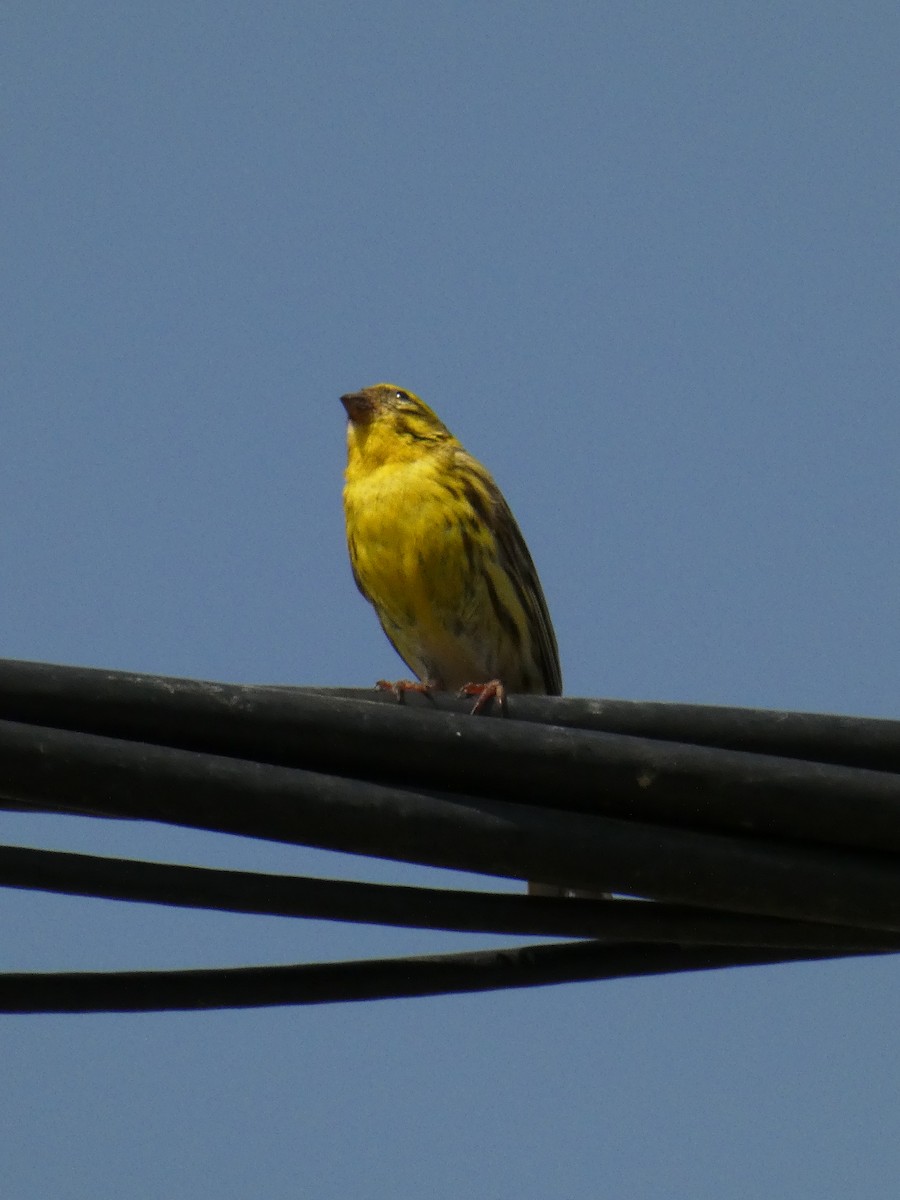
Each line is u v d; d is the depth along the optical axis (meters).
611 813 8.86
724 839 8.82
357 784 8.50
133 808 8.27
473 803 8.64
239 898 8.80
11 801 9.02
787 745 9.37
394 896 8.89
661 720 9.41
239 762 8.35
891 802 8.78
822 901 8.80
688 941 9.08
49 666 8.49
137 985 9.07
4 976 9.02
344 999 9.19
